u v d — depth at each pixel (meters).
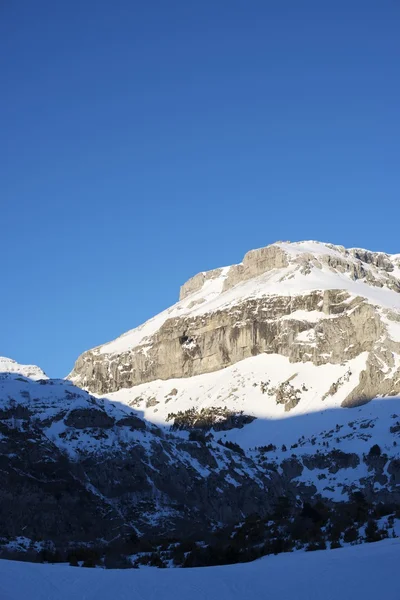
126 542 124.69
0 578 65.44
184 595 62.28
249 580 65.88
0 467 135.62
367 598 59.88
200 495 152.25
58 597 61.59
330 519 108.38
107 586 64.56
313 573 66.31
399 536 93.62
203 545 110.69
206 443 180.00
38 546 122.00
